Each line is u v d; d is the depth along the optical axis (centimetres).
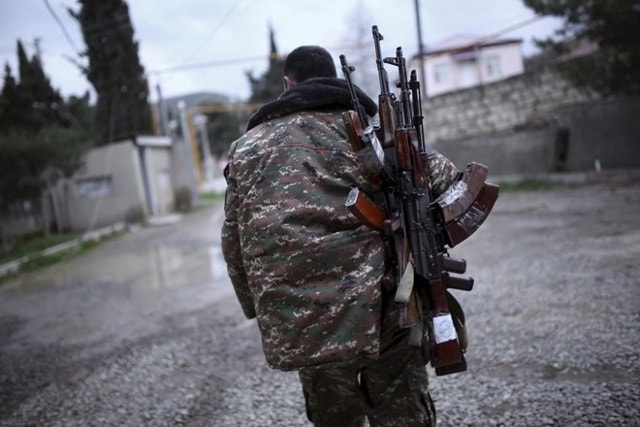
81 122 1945
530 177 1421
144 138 1912
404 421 171
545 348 330
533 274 521
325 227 159
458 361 157
